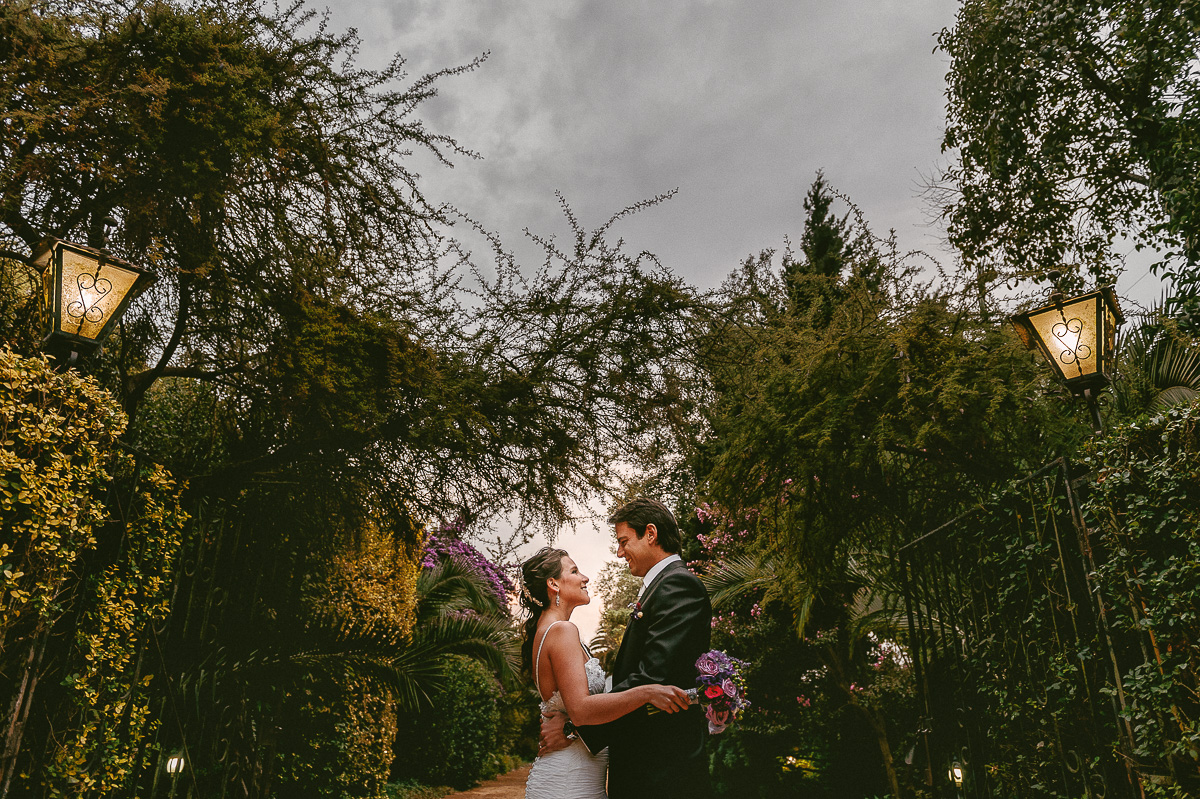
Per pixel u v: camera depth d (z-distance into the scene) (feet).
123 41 13.14
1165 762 9.37
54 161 12.65
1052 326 13.23
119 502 12.67
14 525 9.84
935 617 22.24
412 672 24.43
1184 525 8.89
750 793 33.68
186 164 13.24
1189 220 24.71
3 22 12.06
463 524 19.57
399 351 16.94
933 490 17.80
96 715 12.10
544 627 8.09
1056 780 12.39
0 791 9.98
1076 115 30.68
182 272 14.23
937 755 15.94
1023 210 33.14
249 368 16.93
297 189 16.51
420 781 41.73
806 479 17.65
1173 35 26.27
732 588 31.19
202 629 16.69
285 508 18.88
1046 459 14.82
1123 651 10.71
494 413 18.84
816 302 18.69
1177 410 9.06
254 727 19.27
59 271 11.59
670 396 19.06
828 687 33.01
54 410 10.50
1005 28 30.81
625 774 6.83
